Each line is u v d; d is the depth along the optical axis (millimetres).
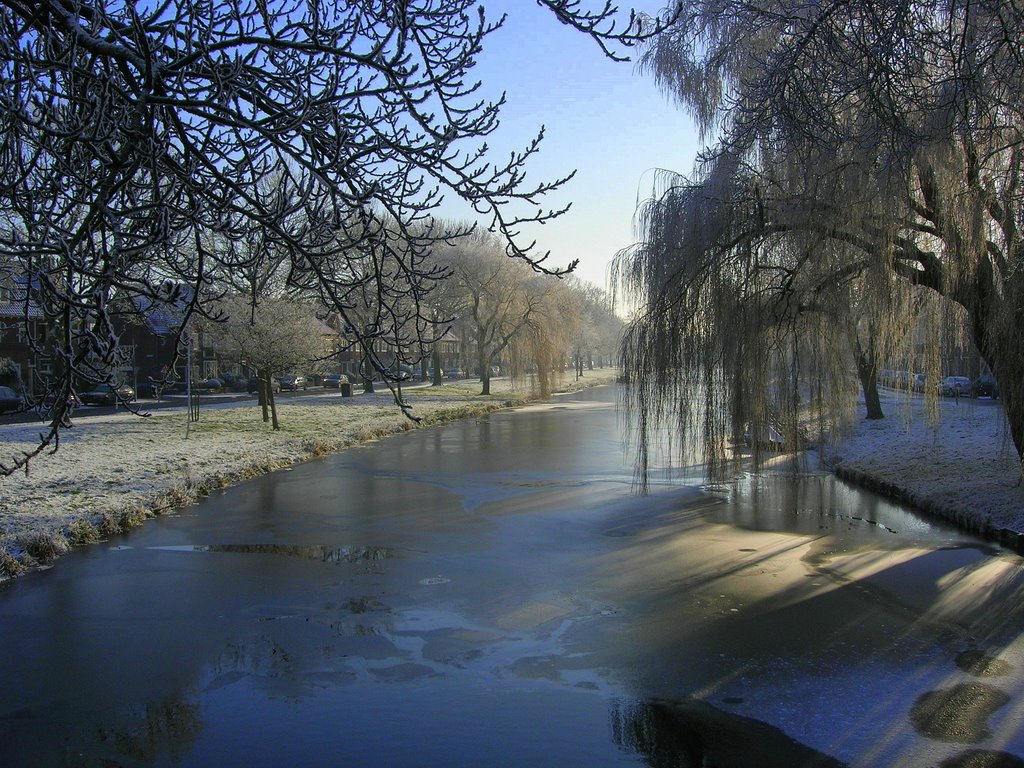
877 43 9586
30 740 6324
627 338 16703
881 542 12586
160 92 3857
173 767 5934
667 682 7418
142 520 13812
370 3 4531
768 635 8586
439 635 8586
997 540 12438
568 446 25406
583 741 6344
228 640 8391
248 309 24344
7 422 27781
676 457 22172
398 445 25797
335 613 9250
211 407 36500
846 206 12938
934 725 6570
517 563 11430
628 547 12352
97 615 9086
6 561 10492
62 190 4215
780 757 6098
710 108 16297
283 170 4613
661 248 15844
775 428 17000
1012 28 10320
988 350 12969
